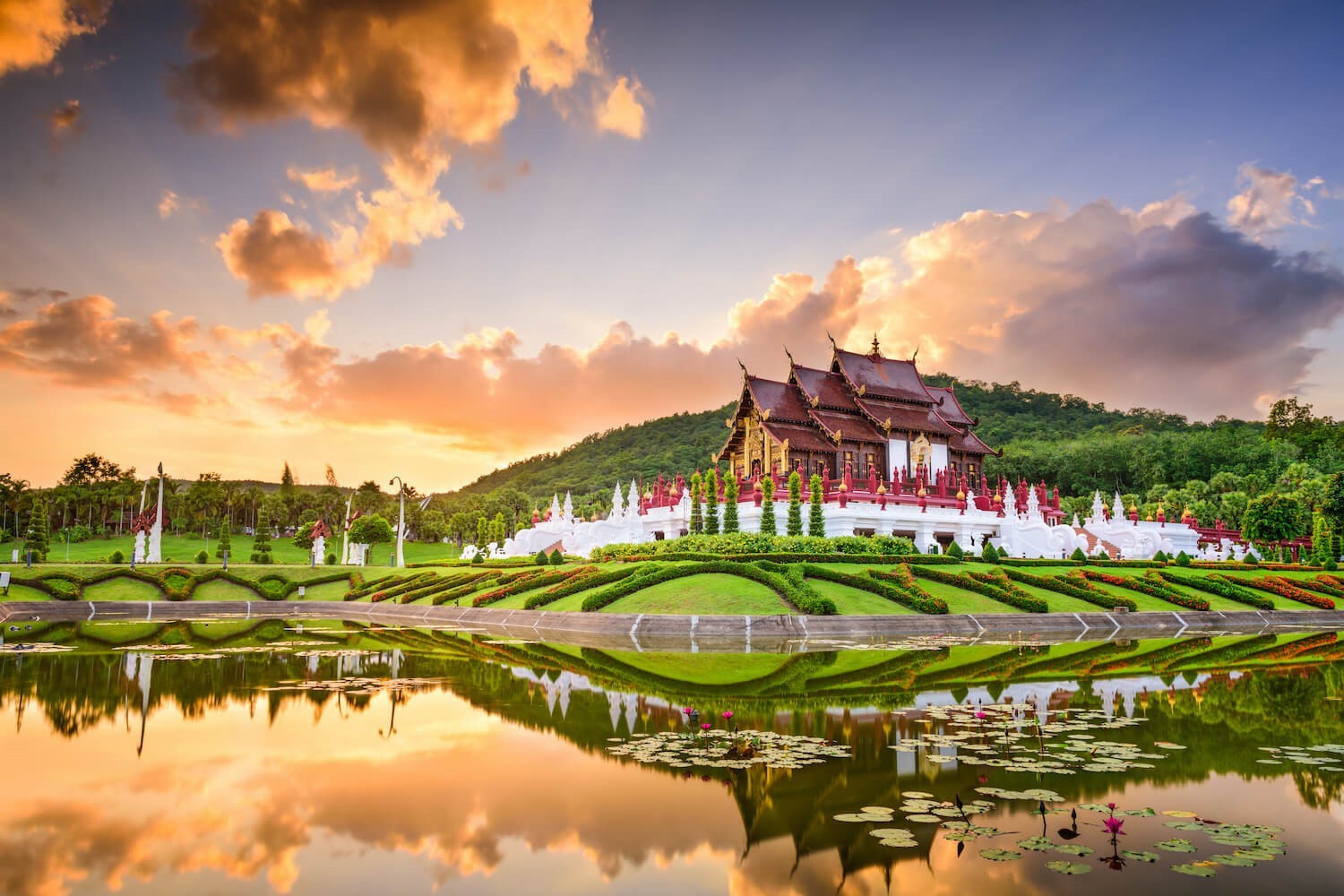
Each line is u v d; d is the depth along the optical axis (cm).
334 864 994
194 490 11831
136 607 4816
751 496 5847
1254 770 1388
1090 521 6625
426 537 14200
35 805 1206
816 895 902
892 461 6544
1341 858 1002
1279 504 7331
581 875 962
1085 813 1175
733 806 1203
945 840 1069
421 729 1675
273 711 1844
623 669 2509
